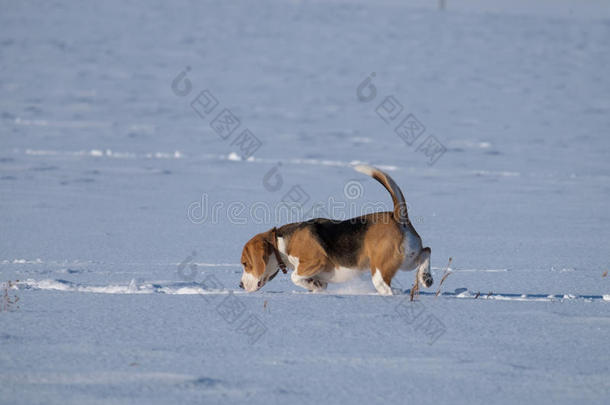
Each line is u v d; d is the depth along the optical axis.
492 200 44.34
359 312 16.95
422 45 192.75
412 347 14.16
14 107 94.75
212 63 160.75
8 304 17.36
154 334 14.84
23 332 14.83
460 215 38.97
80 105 100.25
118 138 72.94
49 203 40.25
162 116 93.31
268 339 14.59
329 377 12.34
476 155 66.44
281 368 12.77
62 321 15.75
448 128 86.56
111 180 49.53
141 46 177.75
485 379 12.36
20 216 35.94
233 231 33.50
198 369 12.61
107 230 32.84
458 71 155.25
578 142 75.56
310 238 19.55
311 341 14.48
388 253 18.98
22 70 135.62
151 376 12.20
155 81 133.62
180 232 32.88
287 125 88.06
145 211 38.59
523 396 11.60
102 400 11.12
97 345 13.97
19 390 11.49
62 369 12.49
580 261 26.81
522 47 190.25
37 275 22.78
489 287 21.77
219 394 11.45
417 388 11.90
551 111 104.06
